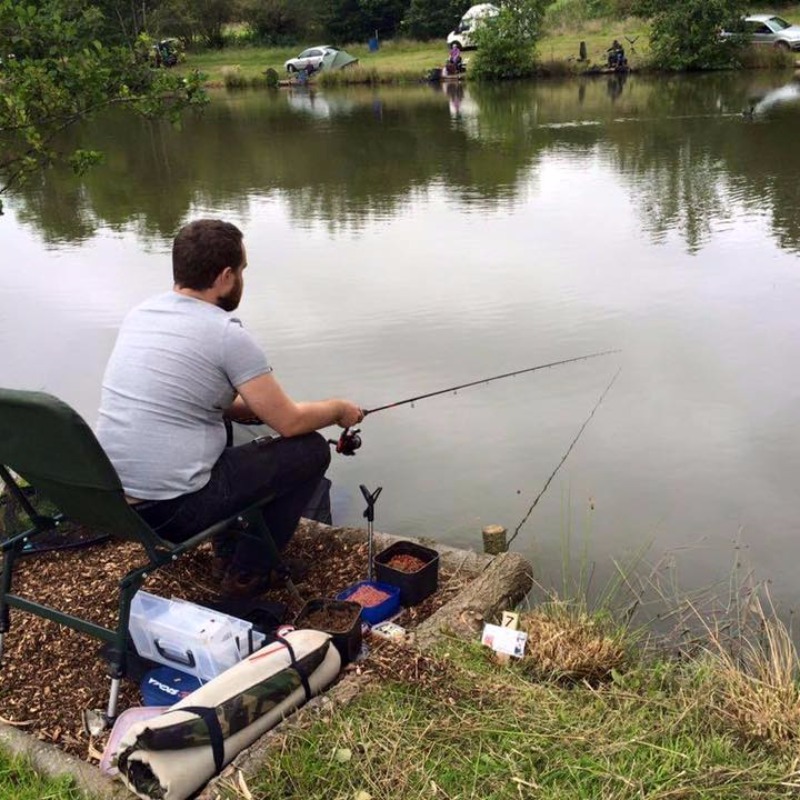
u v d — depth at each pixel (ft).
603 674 8.29
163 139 63.21
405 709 7.60
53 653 9.04
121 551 10.95
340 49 133.49
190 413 8.36
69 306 24.76
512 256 27.68
